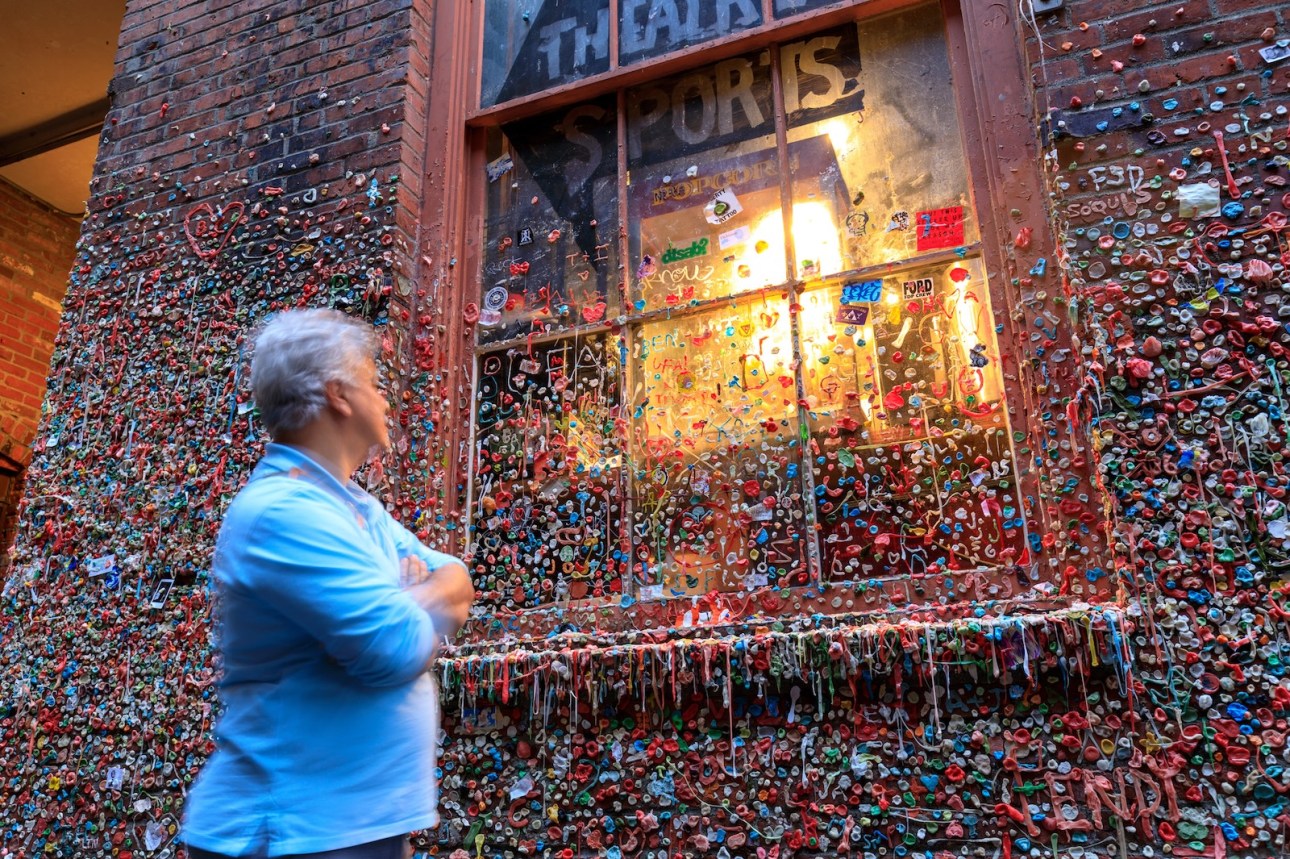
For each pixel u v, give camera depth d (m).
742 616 2.09
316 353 1.26
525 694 2.08
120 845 2.28
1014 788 1.69
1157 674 1.65
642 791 1.94
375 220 2.65
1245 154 1.86
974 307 2.14
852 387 2.18
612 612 2.21
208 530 2.49
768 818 1.83
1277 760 1.55
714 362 2.34
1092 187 1.95
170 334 2.78
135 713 2.39
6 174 4.97
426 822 1.13
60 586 2.60
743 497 2.19
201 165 2.98
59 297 5.22
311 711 1.08
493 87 2.92
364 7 2.95
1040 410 1.96
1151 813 1.60
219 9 3.20
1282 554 1.63
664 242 2.53
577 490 2.36
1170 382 1.77
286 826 1.03
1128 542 1.72
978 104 2.27
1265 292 1.76
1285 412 1.68
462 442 2.52
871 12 2.50
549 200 2.72
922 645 1.78
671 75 2.70
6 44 4.20
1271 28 1.92
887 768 1.78
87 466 2.72
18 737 2.48
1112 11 2.06
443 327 2.60
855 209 2.35
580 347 2.50
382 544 1.28
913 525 2.03
